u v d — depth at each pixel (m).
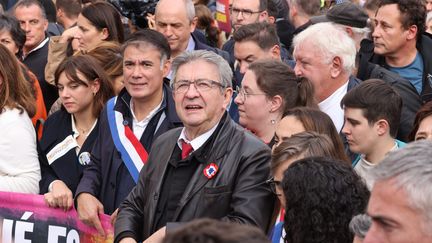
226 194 5.41
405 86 7.16
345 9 8.36
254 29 8.05
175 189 5.54
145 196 5.70
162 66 6.70
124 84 6.80
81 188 6.56
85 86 7.14
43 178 6.92
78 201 6.51
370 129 5.79
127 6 10.10
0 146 6.65
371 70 7.46
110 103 6.82
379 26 7.77
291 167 4.14
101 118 6.80
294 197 4.05
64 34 9.44
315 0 10.53
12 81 6.73
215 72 5.58
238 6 10.16
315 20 8.52
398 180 2.85
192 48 9.02
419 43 7.82
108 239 6.46
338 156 5.49
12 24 9.28
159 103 6.71
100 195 6.64
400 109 5.86
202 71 5.55
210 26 11.13
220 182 5.42
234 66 9.09
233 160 5.46
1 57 6.73
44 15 10.26
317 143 4.89
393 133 5.87
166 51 6.75
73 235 6.61
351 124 5.85
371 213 2.91
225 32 11.66
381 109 5.77
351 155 6.21
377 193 2.90
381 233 2.89
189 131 5.59
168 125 6.66
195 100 5.51
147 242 5.32
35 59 10.09
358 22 8.28
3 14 9.35
